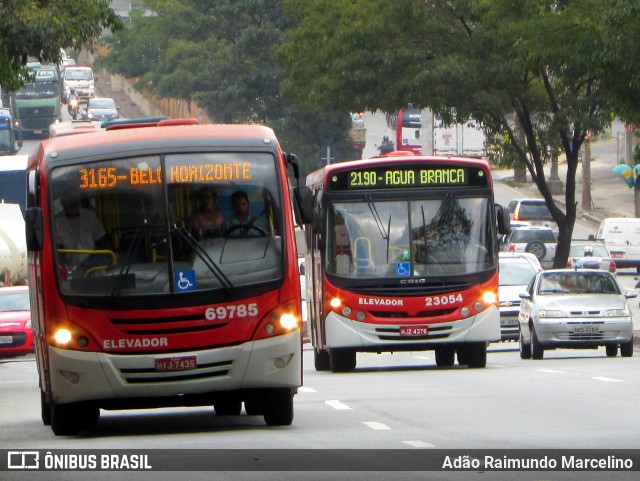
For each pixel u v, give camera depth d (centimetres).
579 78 7375
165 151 2795
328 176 4788
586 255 10062
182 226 2752
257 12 14338
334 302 4728
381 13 7788
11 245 8756
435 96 7544
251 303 2731
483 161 4812
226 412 3284
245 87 14025
